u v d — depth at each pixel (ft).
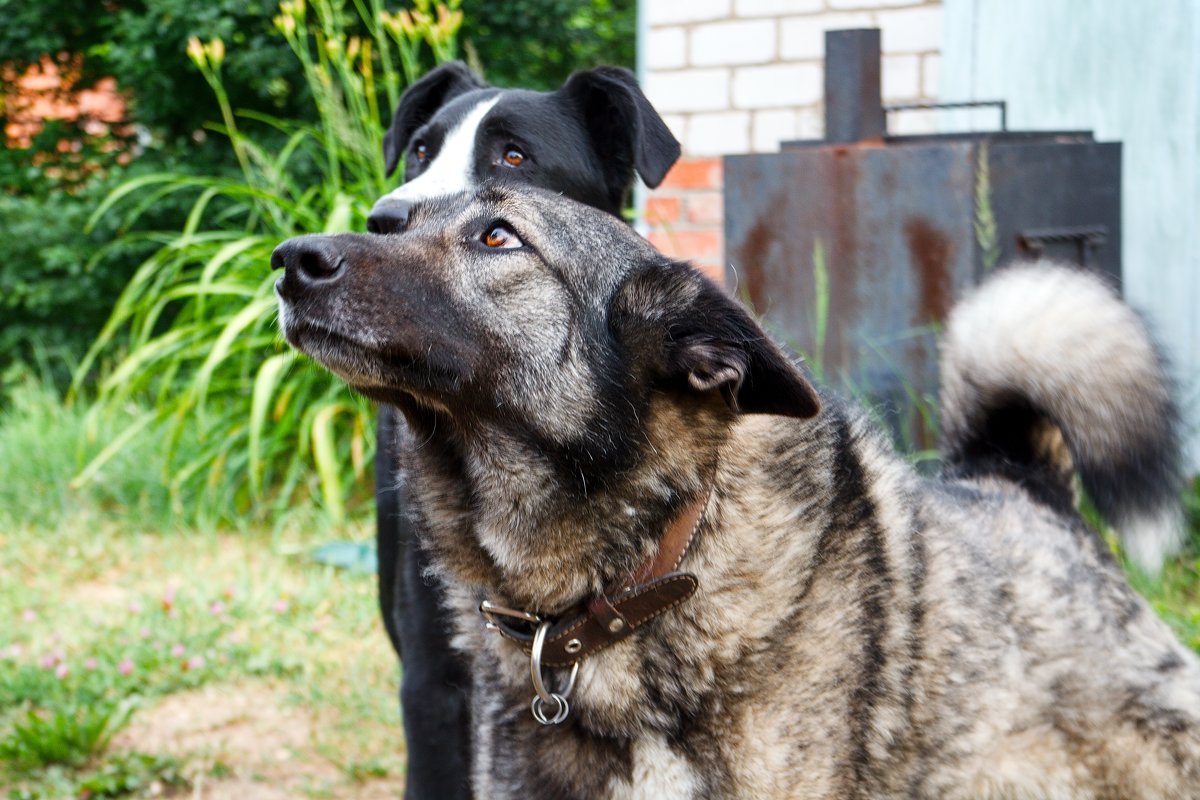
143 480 22.86
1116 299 10.75
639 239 9.23
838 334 16.51
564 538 8.75
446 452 9.07
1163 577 15.44
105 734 13.83
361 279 8.37
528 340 8.69
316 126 34.35
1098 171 16.85
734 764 8.43
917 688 8.86
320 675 15.61
